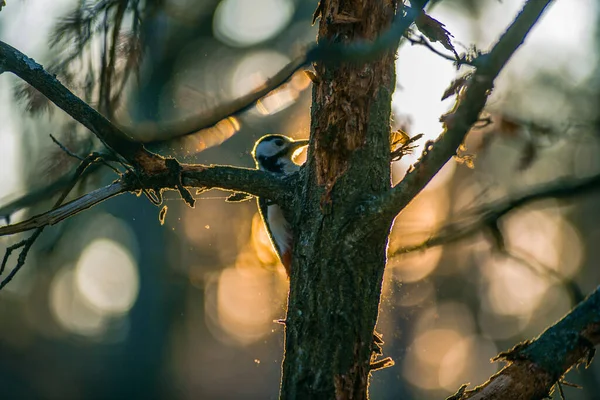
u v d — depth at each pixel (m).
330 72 6.41
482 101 5.52
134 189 6.86
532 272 10.59
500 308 30.70
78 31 8.27
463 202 12.60
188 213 24.08
